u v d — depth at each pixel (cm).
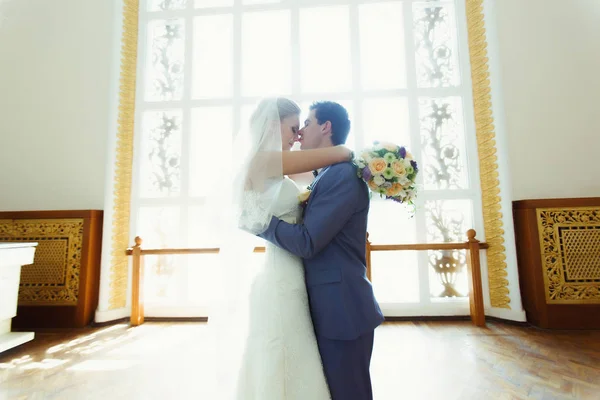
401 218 408
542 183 374
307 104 436
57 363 261
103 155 411
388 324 367
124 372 242
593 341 296
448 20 440
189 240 421
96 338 328
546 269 343
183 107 444
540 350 276
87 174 411
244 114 438
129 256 418
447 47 436
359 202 122
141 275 392
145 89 455
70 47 431
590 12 385
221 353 126
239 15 453
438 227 405
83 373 240
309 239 110
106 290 388
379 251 408
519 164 379
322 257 120
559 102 380
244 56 451
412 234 405
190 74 450
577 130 376
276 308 116
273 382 107
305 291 122
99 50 427
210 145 441
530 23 393
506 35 395
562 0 391
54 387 217
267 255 129
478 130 403
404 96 427
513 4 398
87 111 420
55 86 427
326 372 113
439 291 397
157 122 450
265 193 118
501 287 371
